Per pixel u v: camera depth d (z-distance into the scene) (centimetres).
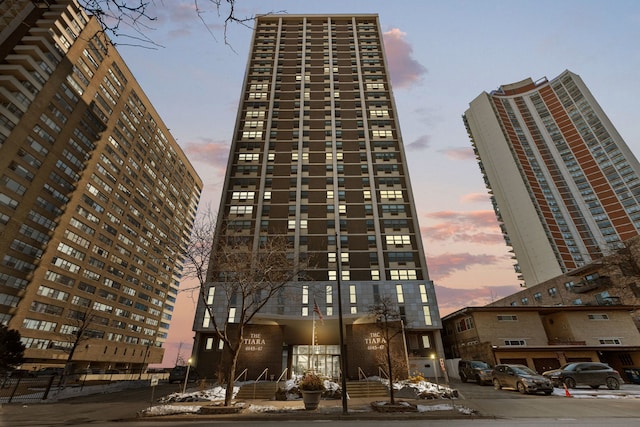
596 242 9212
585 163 10694
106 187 7812
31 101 5875
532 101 12762
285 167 5538
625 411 1436
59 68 6388
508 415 1400
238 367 2595
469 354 3653
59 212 6469
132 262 8706
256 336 2705
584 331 3519
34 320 5819
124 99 8494
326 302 4206
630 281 4162
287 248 4672
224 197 5144
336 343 3650
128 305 8494
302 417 1418
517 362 3167
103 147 7700
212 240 2162
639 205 9281
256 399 2059
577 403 1664
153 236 9688
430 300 4222
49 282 6169
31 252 5891
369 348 2664
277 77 6856
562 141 11419
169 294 10750
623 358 3244
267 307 4119
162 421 1389
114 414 1595
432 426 1185
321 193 5275
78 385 3114
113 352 7800
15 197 5634
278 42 7544
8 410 1725
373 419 1380
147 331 9312
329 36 7706
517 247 9644
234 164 5559
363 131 6012
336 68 7062
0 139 5425
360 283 4362
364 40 7706
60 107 6488
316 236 4825
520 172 10494
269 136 5894
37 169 6016
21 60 5688
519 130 12012
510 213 10112
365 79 6888
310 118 6191
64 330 6400
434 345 4003
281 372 2658
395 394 2106
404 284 4356
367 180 5431
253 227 4828
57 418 1476
